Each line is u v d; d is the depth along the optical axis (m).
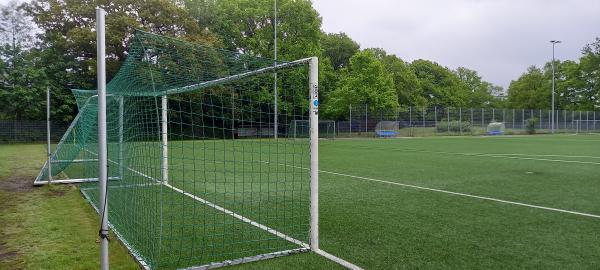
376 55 51.50
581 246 3.92
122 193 5.66
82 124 9.00
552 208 5.61
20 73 24.73
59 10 26.36
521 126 40.38
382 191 6.97
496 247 3.88
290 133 6.52
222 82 5.00
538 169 10.09
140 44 3.85
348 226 4.64
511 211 5.41
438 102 56.25
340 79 37.84
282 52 33.47
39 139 25.02
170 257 3.55
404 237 4.20
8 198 6.39
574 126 44.06
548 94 53.41
